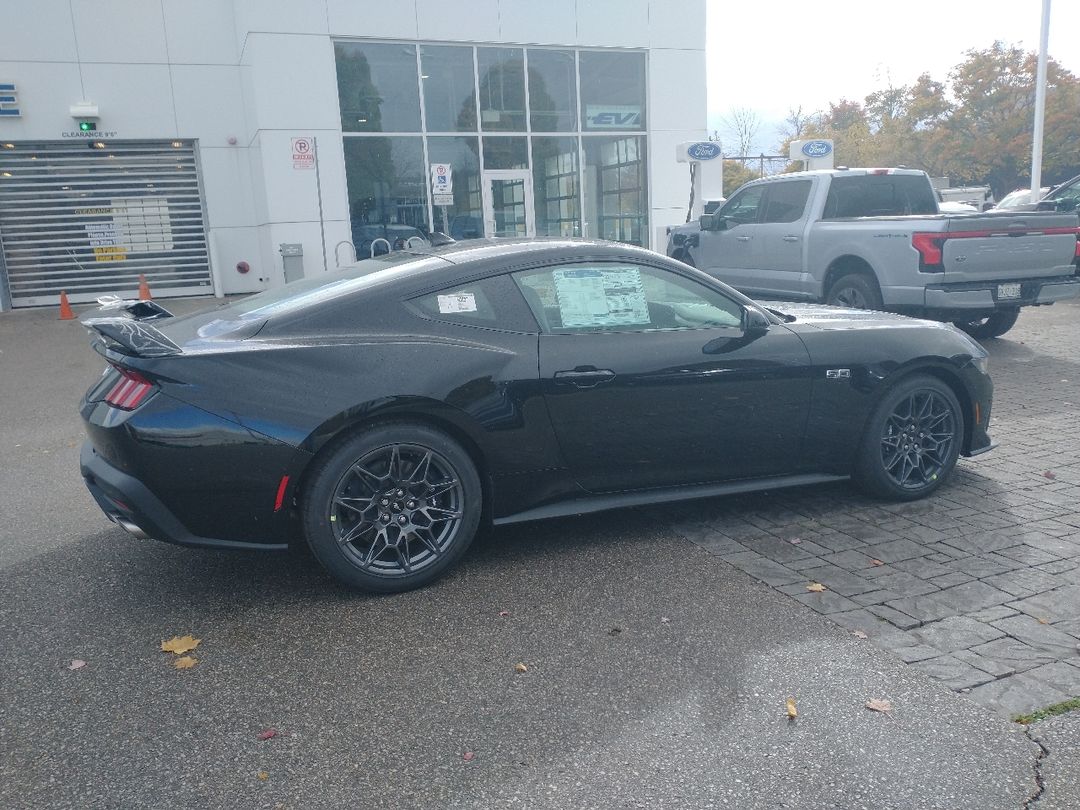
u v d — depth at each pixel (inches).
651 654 132.4
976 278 334.0
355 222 660.1
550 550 173.6
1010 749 107.9
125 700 123.3
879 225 350.6
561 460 167.5
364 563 152.9
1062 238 344.8
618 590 154.8
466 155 683.4
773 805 99.0
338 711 119.5
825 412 185.8
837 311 210.1
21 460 258.4
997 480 209.5
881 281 350.6
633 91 725.9
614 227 738.2
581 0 691.4
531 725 115.2
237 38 658.2
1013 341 402.6
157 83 652.1
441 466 156.6
